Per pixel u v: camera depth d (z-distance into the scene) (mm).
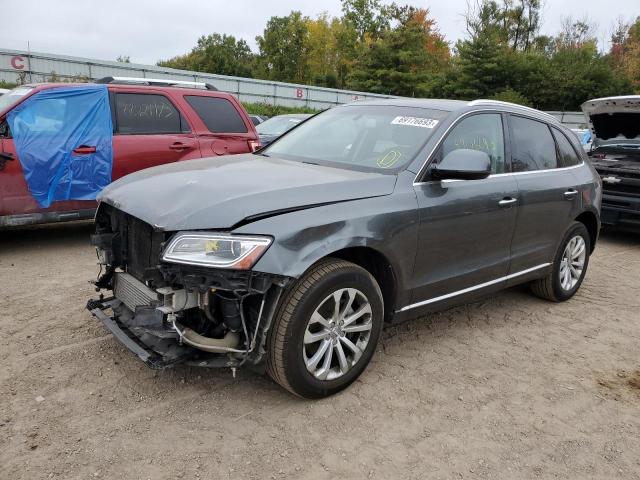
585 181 5312
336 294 3211
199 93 7289
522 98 46594
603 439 3188
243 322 2996
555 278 5188
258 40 66250
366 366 3541
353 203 3324
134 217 3330
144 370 3588
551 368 4016
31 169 5949
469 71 49281
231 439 2953
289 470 2744
